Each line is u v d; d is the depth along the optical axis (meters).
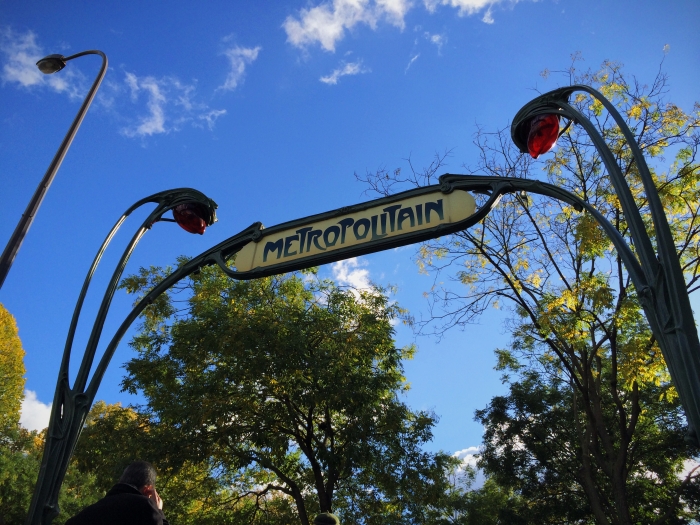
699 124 12.16
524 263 13.46
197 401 14.48
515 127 4.03
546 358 15.72
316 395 14.23
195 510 16.83
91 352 4.38
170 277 4.71
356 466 14.90
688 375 2.62
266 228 4.59
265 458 15.26
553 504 18.67
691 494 17.59
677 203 12.03
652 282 2.89
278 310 15.61
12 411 28.44
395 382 15.84
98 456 14.91
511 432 19.58
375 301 16.56
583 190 12.72
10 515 22.25
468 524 22.88
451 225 3.86
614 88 12.59
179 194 5.05
